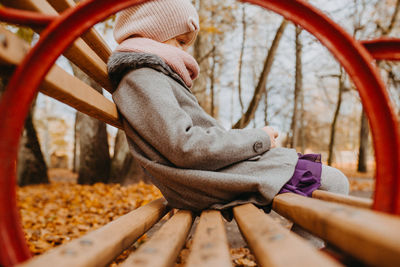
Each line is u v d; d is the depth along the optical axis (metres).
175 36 1.39
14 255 0.51
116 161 7.01
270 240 0.46
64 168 24.97
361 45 0.66
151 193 4.94
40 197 5.05
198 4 7.00
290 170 1.14
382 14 9.47
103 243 0.54
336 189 1.23
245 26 8.18
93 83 5.32
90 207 3.91
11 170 0.54
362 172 14.83
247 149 1.12
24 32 2.76
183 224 0.81
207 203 1.11
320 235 0.53
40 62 0.58
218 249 0.49
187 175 1.04
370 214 0.44
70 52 0.93
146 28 1.32
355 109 23.66
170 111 1.04
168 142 1.00
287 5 0.64
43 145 25.22
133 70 1.16
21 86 0.57
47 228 2.79
